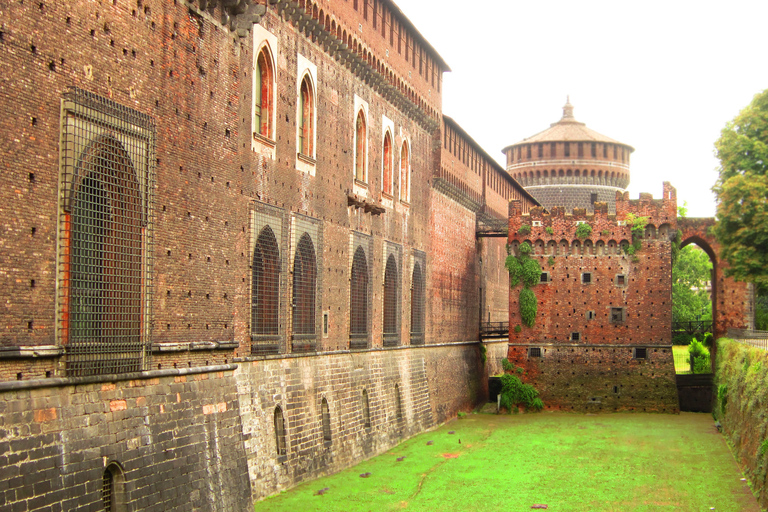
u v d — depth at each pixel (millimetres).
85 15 24078
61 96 23062
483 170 87250
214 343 30969
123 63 25891
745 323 75938
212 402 30344
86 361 23625
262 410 37031
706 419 70125
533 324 76188
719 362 70375
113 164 25500
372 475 45656
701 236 76938
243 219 36312
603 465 51188
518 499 42438
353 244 50219
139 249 26531
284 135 40688
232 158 33125
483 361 85250
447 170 72438
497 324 96250
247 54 36625
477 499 42094
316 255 44406
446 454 53812
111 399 24766
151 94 27422
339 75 48250
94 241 24547
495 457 53250
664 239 75000
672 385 73625
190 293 29719
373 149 54281
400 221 60000
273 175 39375
